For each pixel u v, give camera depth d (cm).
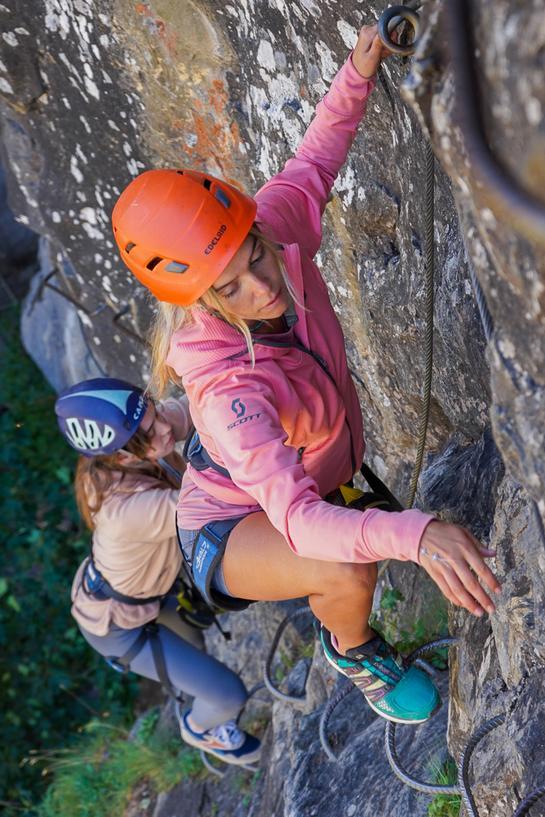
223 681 367
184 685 366
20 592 711
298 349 195
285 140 296
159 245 178
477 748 223
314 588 196
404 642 317
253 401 179
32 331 778
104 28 330
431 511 260
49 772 649
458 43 114
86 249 441
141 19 312
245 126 314
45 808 551
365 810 284
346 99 206
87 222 427
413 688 217
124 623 354
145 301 441
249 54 286
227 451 176
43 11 348
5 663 686
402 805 269
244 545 203
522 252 117
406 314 266
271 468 170
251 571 203
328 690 360
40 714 669
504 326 131
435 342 257
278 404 189
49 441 811
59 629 702
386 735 262
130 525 318
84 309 481
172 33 306
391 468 341
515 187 110
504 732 211
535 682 204
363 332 301
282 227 206
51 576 719
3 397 838
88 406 301
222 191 181
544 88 104
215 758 461
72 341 658
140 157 377
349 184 270
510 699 211
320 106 210
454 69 115
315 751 328
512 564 212
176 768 476
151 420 309
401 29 181
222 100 315
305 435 203
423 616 317
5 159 436
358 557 161
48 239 461
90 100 369
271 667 449
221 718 377
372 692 220
